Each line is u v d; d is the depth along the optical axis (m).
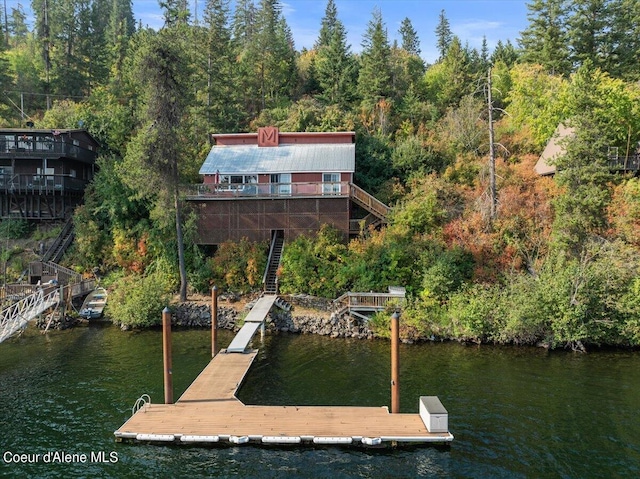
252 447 14.16
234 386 18.00
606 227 26.05
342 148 37.22
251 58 56.56
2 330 22.20
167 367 16.67
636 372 20.28
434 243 28.48
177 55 28.44
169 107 28.69
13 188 35.31
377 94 48.81
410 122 45.50
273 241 32.28
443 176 35.31
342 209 31.31
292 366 21.34
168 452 13.98
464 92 49.84
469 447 14.23
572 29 49.16
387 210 32.09
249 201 31.89
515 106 45.25
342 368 21.06
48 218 36.47
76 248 34.00
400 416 15.63
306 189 32.34
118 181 33.31
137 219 34.19
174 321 28.22
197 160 38.16
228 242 31.77
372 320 25.89
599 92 32.91
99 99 53.03
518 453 13.91
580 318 23.03
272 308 27.81
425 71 67.00
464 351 23.22
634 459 13.58
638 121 35.34
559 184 26.42
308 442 14.15
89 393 18.31
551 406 17.02
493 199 29.28
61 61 59.38
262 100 55.41
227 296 29.84
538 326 23.86
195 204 32.19
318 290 28.72
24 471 13.09
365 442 14.02
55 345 24.39
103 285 31.56
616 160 33.56
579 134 26.02
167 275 31.30
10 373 20.42
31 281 31.22
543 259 26.70
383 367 21.14
